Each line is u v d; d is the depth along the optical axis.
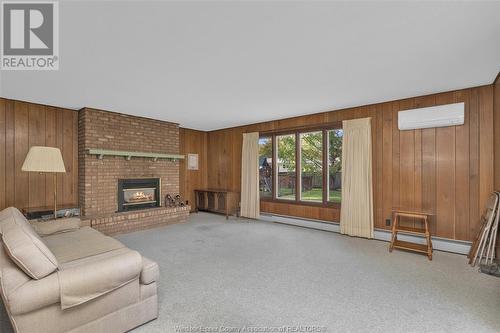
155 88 3.36
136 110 4.56
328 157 4.82
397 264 3.04
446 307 2.10
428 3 1.66
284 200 5.41
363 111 4.29
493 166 3.21
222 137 6.62
